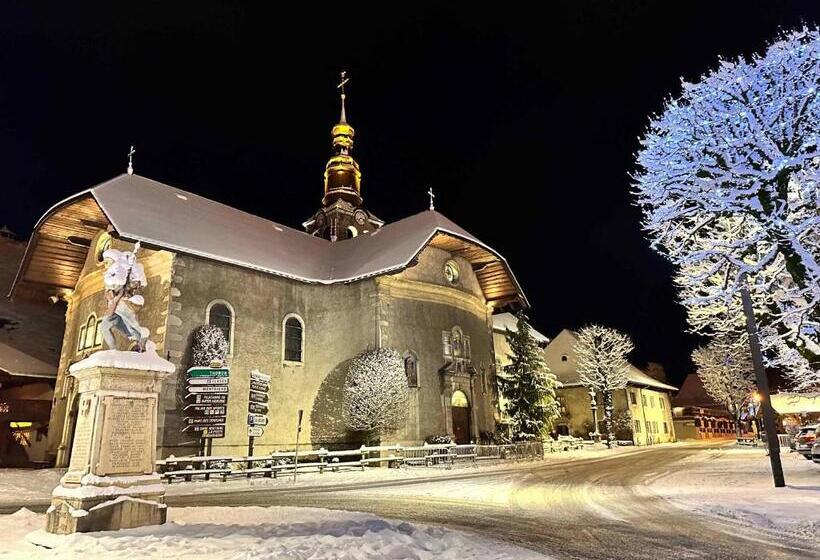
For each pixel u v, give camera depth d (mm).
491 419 31625
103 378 9406
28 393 30000
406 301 28297
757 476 18469
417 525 9859
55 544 7855
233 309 25156
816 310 14102
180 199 27922
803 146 13156
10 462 29125
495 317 48406
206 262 24609
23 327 32438
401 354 27156
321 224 42531
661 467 24297
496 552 7684
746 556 7879
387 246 29406
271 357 26266
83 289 28000
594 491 16078
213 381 22703
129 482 9203
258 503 13992
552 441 39625
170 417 21812
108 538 7930
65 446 25375
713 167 14195
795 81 13695
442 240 29766
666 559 7707
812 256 13797
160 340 22656
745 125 13703
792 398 29797
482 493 15797
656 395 59156
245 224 30234
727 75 14312
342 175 43750
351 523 9336
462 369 29438
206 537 8094
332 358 27625
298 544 7461
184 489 17781
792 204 13594
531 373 34438
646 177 15258
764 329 16391
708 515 11578
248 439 24359
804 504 11859
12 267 35750
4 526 9523
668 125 14969
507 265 31797
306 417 27000
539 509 12672
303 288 28719
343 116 45406
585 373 48750
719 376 50562
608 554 8008
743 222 15148
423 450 24984
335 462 24141
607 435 46281
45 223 26375
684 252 15477
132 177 26938
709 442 58219
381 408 24609
